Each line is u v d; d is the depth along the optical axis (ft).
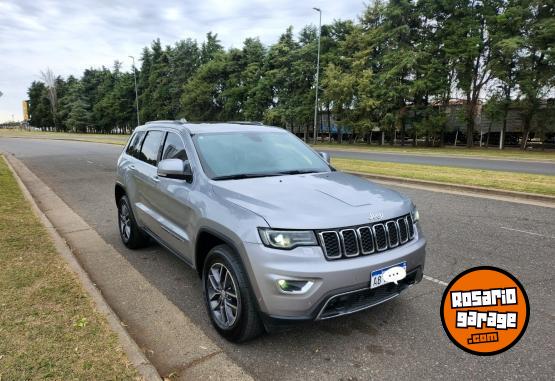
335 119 135.13
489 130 120.78
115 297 14.38
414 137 125.29
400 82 118.21
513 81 98.99
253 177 13.07
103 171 53.57
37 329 11.10
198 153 13.67
